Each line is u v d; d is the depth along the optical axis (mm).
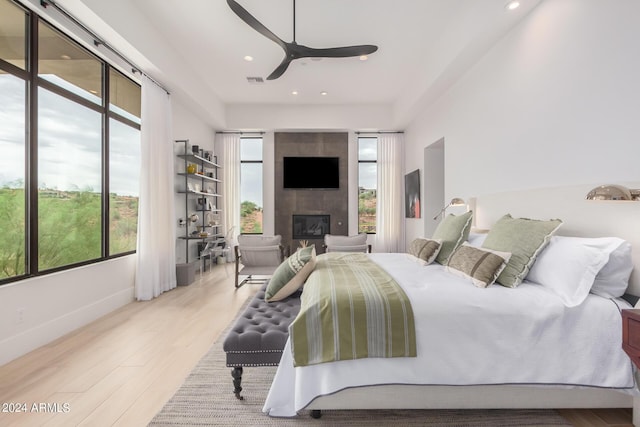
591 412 1567
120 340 2412
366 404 1461
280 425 1470
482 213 3113
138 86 3801
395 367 1412
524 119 2543
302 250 2303
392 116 5980
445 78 3691
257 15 3191
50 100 2555
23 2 2234
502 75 2840
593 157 1906
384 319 1438
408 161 6004
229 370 1962
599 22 1858
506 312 1444
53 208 2578
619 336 1397
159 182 3744
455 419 1522
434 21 3311
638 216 1592
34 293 2273
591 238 1748
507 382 1389
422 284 1778
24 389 1746
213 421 1491
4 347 2039
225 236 6152
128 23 2936
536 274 1766
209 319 2879
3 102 2164
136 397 1676
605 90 1825
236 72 4566
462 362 1407
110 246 3279
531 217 2393
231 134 6297
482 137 3189
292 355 1449
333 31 3492
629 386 1365
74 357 2129
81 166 2902
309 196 6484
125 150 3564
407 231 6129
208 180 5730
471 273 1822
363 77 4742
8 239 2184
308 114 6016
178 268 4195
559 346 1405
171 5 3053
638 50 1645
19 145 2273
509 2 2352
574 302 1476
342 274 2020
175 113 4566
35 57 2365
